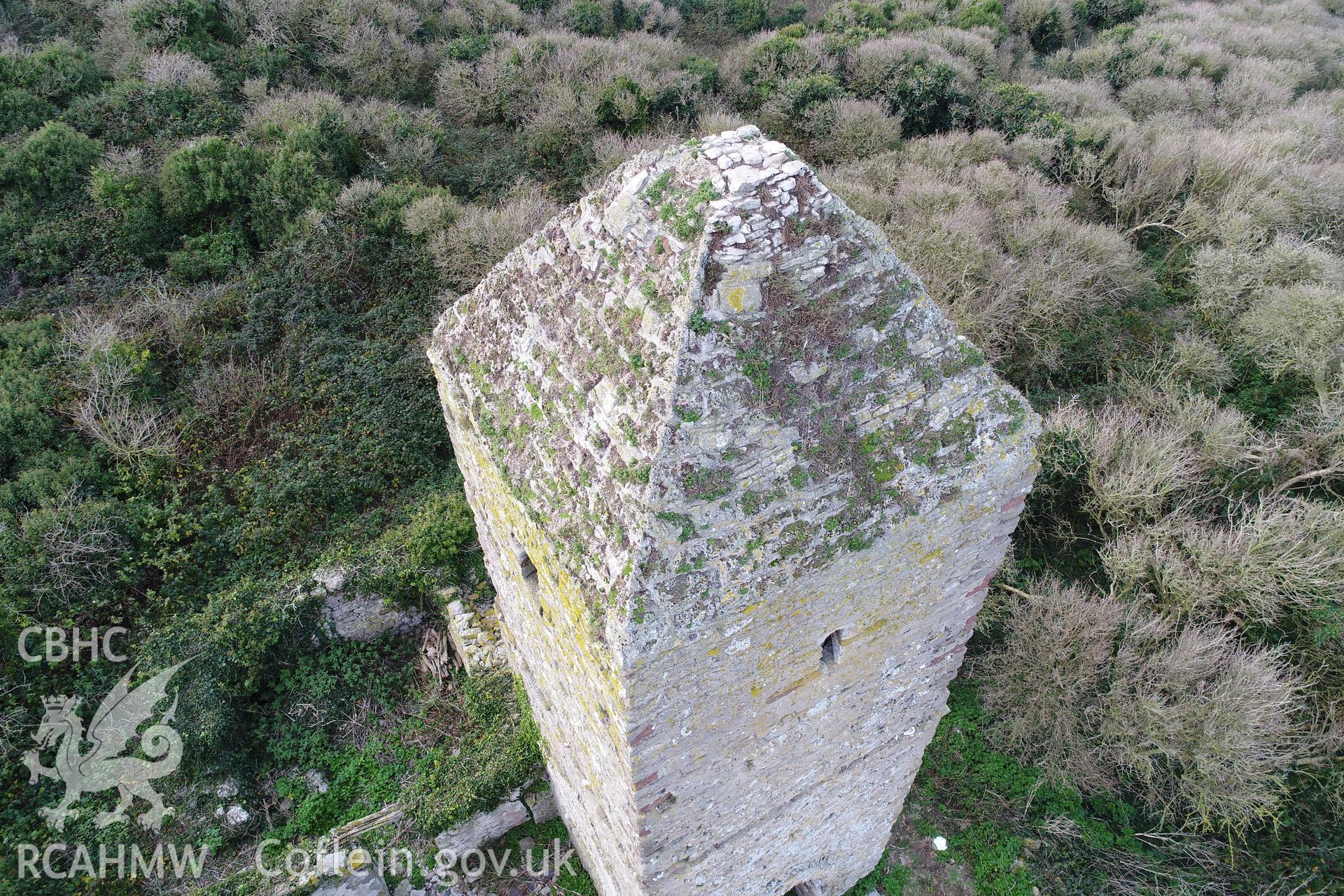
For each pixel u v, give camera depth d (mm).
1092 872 11250
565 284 6023
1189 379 17641
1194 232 21031
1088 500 15148
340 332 16578
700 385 4930
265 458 14555
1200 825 11914
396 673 12711
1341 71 30969
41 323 15195
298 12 22828
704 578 5242
